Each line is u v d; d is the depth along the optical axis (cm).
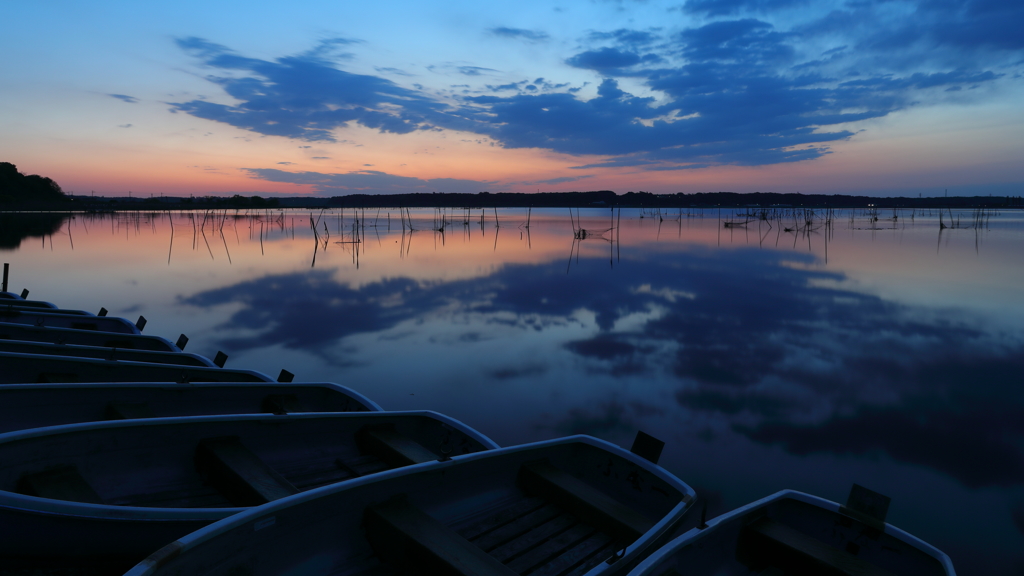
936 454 701
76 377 636
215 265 2545
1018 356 1148
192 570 270
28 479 362
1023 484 627
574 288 1991
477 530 396
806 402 878
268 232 5197
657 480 446
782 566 359
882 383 976
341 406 655
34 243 3406
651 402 876
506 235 5128
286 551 319
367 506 362
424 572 323
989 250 3506
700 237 4928
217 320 1439
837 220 8994
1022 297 1819
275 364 1061
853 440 742
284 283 2061
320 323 1416
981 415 825
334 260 2834
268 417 489
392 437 536
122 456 414
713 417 817
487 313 1555
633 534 379
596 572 314
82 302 1639
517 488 454
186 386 575
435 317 1500
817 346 1221
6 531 297
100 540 313
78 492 362
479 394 904
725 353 1159
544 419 806
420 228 6412
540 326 1398
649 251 3488
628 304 1697
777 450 709
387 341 1243
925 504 586
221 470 421
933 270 2509
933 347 1219
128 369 672
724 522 354
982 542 522
